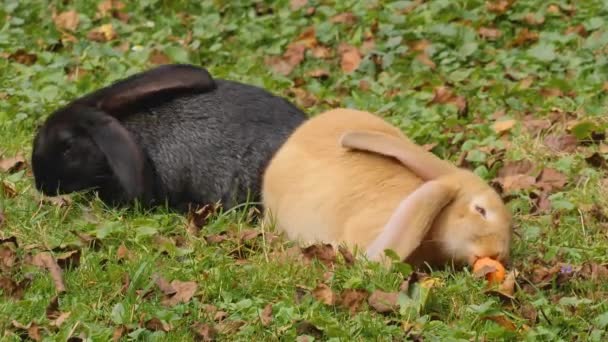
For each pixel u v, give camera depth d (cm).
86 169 1136
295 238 1038
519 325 911
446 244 970
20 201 1127
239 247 1029
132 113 1164
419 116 1356
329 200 1012
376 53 1527
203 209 1104
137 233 1046
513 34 1611
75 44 1591
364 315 905
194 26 1666
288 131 1148
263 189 1088
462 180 984
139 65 1523
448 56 1531
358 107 1395
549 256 1022
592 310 936
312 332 888
